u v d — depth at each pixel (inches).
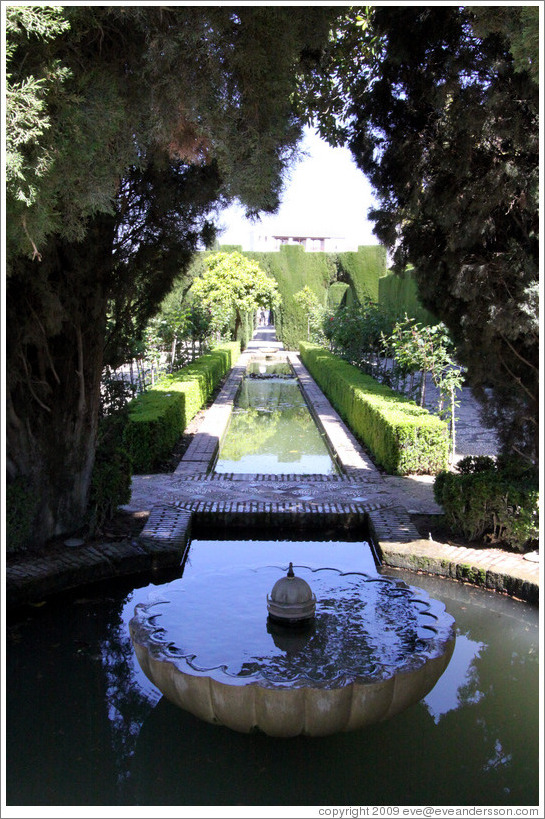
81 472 213.5
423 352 335.0
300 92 237.0
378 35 218.2
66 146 104.0
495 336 188.7
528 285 170.4
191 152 142.3
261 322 2480.3
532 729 131.2
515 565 195.2
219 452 391.2
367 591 161.2
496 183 169.0
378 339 531.2
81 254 187.0
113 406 233.6
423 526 234.2
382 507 249.9
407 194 191.5
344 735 126.6
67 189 108.3
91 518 214.4
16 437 190.4
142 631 135.7
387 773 119.8
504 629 172.7
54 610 180.7
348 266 1168.8
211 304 830.5
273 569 175.0
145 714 137.2
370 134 198.4
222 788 117.4
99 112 108.2
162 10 114.1
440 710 138.3
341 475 305.6
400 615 147.8
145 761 123.6
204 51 118.3
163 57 114.2
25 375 186.4
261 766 122.0
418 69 176.1
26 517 193.0
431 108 179.3
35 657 156.9
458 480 218.4
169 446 335.3
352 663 126.3
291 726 113.7
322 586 164.1
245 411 557.9
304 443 422.9
